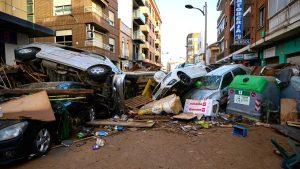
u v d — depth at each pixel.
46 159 5.38
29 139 5.22
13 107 5.64
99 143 6.27
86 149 5.99
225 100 10.59
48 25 27.14
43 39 27.16
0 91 6.26
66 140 6.67
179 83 11.70
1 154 4.76
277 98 8.95
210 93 10.92
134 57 46.38
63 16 26.73
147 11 54.00
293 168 4.36
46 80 11.15
